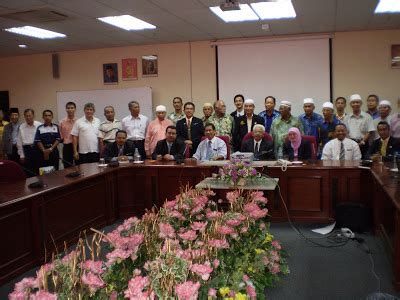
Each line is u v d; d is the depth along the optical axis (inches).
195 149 212.2
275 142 203.0
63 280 58.4
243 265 82.8
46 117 228.8
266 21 227.6
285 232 156.9
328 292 107.5
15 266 121.0
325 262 127.6
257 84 278.1
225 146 195.2
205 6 191.5
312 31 259.4
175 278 58.0
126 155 201.3
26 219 125.6
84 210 157.2
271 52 273.6
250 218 95.7
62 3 180.1
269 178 149.3
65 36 256.1
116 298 60.1
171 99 295.7
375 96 233.0
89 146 228.7
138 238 69.4
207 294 60.6
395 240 106.5
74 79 314.2
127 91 303.0
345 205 155.5
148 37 266.8
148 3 183.9
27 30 238.5
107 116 231.6
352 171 160.4
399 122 205.5
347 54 261.9
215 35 267.0
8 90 332.5
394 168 150.2
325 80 266.2
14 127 256.5
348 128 215.6
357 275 117.6
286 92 273.6
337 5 193.6
